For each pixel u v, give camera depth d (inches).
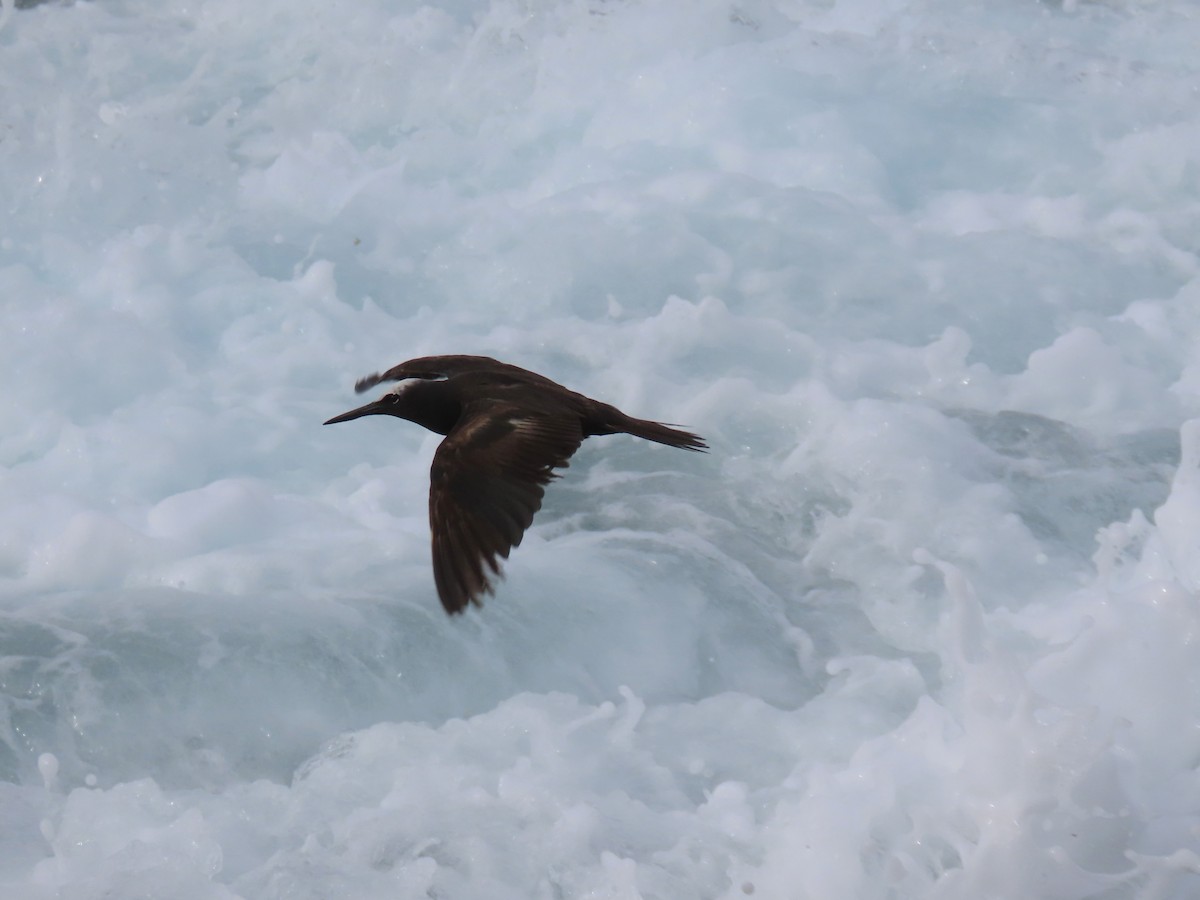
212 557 398.9
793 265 562.9
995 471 451.2
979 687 316.5
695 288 552.4
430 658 369.4
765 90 658.2
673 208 589.3
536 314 545.3
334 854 311.3
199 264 550.0
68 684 353.1
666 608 394.0
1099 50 706.8
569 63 671.1
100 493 439.2
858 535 426.3
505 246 574.6
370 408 183.9
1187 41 737.0
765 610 400.5
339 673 362.6
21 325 496.4
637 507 435.5
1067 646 357.1
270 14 716.0
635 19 684.1
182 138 626.8
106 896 299.0
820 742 353.7
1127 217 602.2
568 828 315.0
